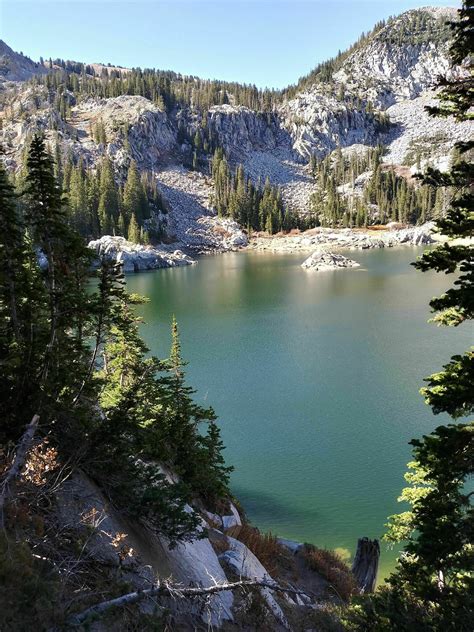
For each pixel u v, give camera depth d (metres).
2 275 10.34
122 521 8.42
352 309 69.06
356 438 31.47
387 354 48.16
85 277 13.03
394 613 8.73
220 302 79.12
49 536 6.38
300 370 44.84
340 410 35.81
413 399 37.09
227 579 10.79
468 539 8.90
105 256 12.62
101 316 12.40
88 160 183.25
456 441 9.02
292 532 22.64
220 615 8.34
